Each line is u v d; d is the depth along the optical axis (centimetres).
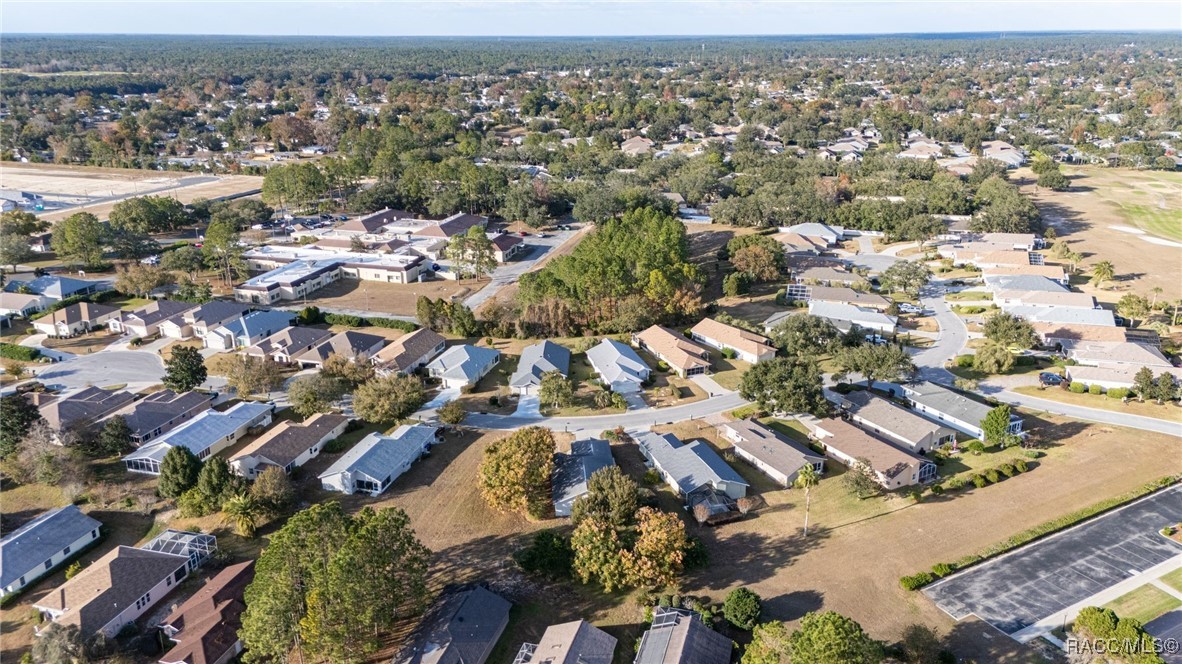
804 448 9975
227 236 17238
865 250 19925
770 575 7756
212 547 8106
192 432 10162
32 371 12862
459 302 16262
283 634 6391
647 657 6456
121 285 16012
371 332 14600
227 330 13912
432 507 8975
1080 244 19888
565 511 8781
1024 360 12812
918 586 7506
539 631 7088
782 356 12988
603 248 16175
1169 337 13662
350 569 6425
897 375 11406
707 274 18075
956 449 10125
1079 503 8819
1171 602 7212
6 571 7519
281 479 8806
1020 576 7662
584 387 12188
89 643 6588
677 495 9238
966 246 19025
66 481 9200
